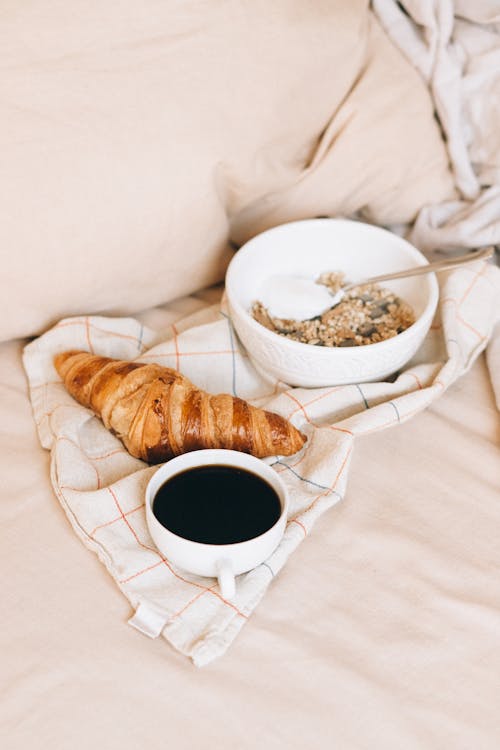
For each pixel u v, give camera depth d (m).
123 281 0.87
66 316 0.87
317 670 0.67
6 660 0.67
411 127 0.92
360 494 0.77
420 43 0.94
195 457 0.73
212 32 0.83
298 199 0.93
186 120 0.83
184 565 0.69
